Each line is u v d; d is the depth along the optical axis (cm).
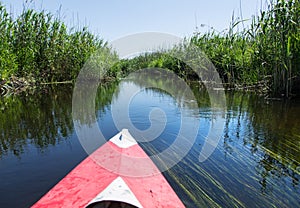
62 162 250
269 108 489
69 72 1212
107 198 133
